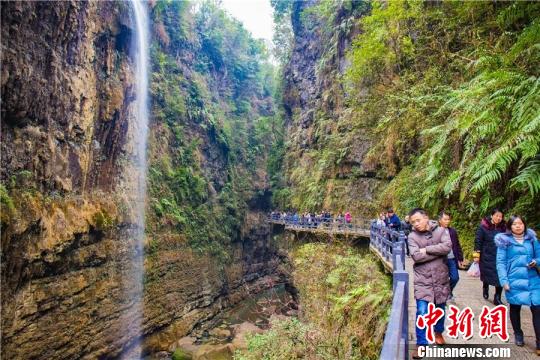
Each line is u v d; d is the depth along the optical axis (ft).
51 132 56.08
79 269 59.21
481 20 42.86
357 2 93.35
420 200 42.80
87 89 64.03
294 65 137.59
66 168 58.44
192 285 97.45
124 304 70.59
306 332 28.81
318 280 42.73
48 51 54.13
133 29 84.94
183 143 110.73
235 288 120.16
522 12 32.83
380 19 61.31
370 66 67.15
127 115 80.07
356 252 55.21
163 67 107.65
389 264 31.30
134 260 76.74
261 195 143.74
